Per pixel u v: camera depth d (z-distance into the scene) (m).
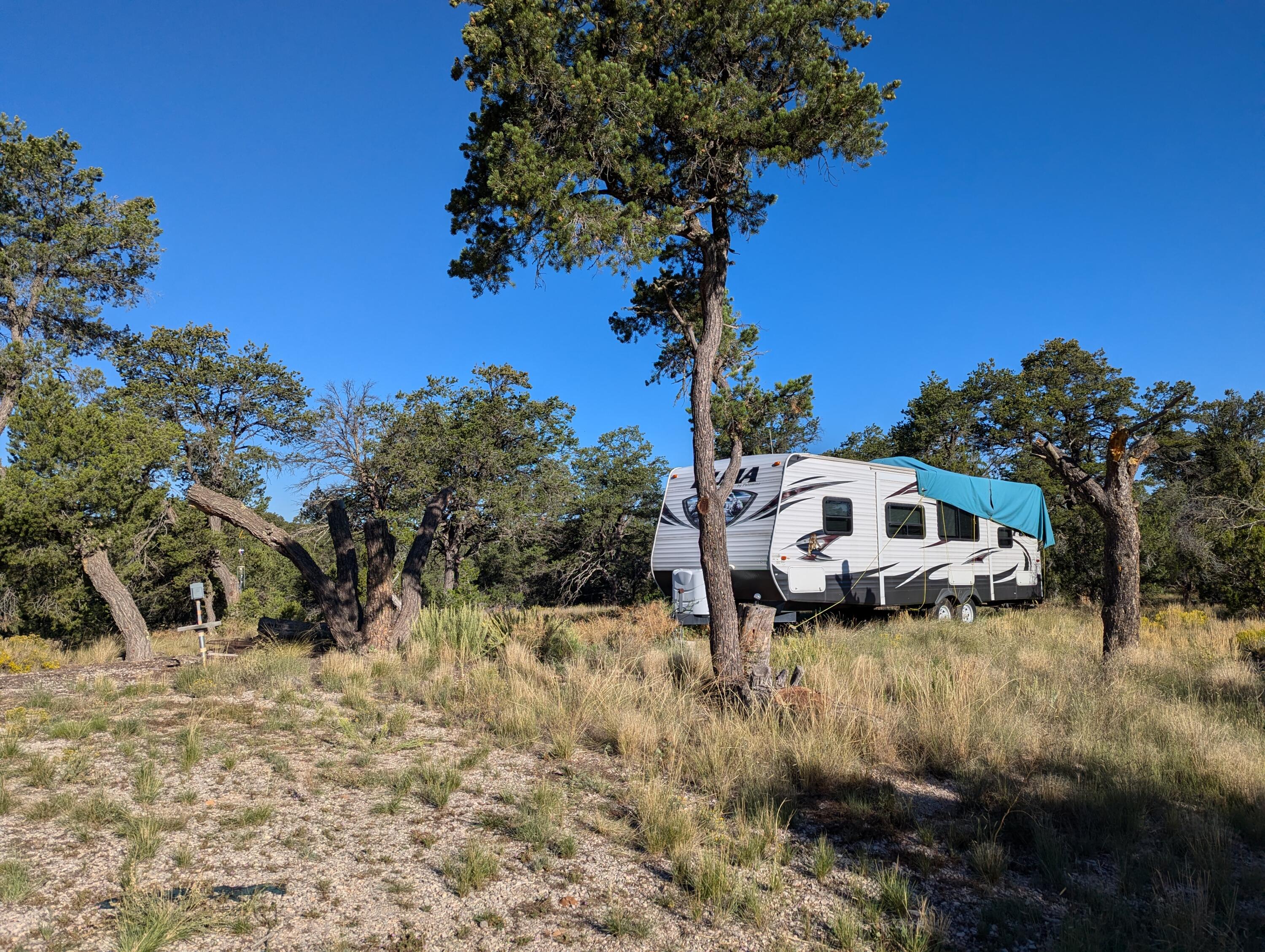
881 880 3.69
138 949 2.79
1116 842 4.16
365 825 4.24
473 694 7.45
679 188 8.27
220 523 24.72
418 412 23.17
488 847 3.98
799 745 5.45
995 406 30.17
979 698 6.71
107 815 4.22
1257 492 15.11
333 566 20.20
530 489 24.09
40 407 12.08
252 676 8.48
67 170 20.66
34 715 6.64
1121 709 6.57
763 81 8.35
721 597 7.33
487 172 8.19
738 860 3.90
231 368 25.33
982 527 15.36
